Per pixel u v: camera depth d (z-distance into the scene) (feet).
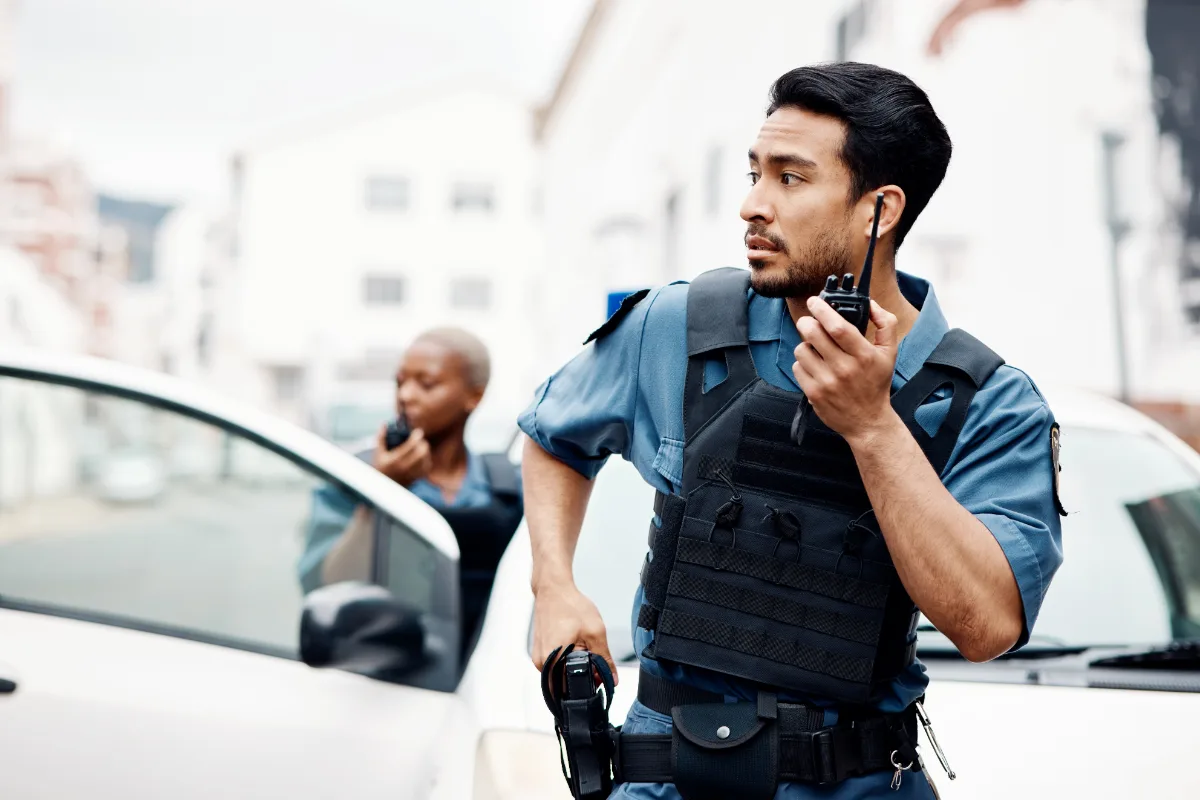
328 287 136.77
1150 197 29.68
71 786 7.46
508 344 137.59
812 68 5.11
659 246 58.65
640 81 62.85
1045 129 30.32
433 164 137.69
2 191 146.51
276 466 9.85
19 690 7.66
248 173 136.77
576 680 5.18
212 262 159.12
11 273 103.96
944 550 4.69
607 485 8.63
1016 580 4.80
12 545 11.61
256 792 7.72
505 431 33.27
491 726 7.09
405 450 11.18
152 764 7.62
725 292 5.41
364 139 137.49
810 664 5.03
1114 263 29.76
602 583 8.04
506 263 137.69
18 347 9.59
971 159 31.24
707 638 5.10
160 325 165.58
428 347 11.49
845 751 5.07
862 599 5.03
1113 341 29.66
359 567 9.12
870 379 4.64
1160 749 6.82
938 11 31.99
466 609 10.50
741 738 5.05
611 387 5.57
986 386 5.12
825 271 5.06
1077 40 30.07
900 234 5.21
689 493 5.20
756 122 43.57
